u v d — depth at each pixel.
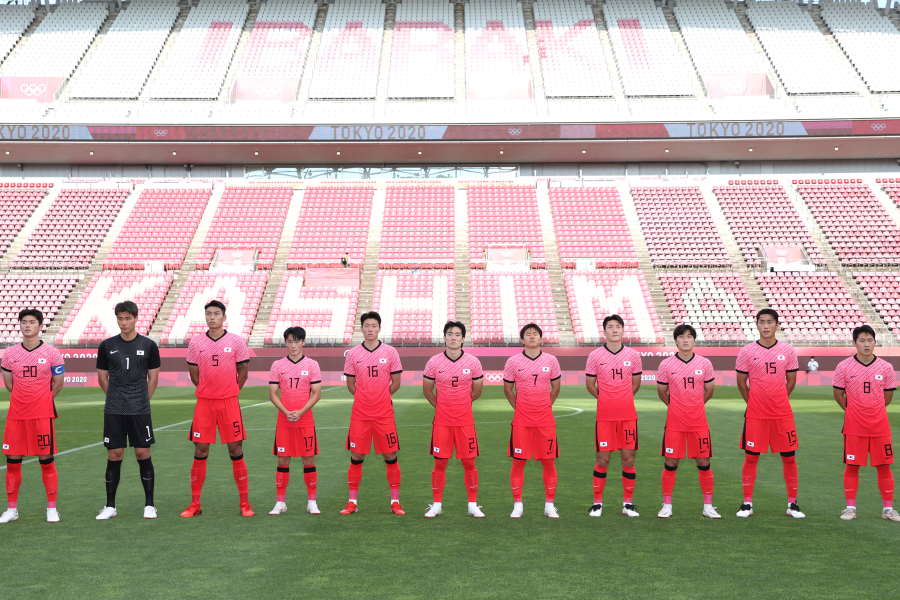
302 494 8.70
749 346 7.59
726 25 40.25
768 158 37.34
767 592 5.16
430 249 33.91
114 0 41.78
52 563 5.86
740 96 35.53
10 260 33.09
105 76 36.31
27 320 7.20
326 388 26.03
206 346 7.52
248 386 27.27
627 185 37.50
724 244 33.84
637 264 32.94
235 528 7.01
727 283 31.84
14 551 6.20
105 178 38.06
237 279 32.31
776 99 35.00
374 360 7.65
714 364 28.36
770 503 8.11
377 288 32.00
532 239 34.41
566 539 6.59
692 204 35.91
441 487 7.53
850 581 5.39
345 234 34.78
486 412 18.23
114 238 34.34
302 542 6.49
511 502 8.20
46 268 32.84
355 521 7.30
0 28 39.25
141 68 36.88
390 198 36.75
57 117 33.72
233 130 32.91
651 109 34.56
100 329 29.72
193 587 5.27
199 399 7.52
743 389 7.62
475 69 37.25
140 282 32.06
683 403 7.39
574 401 20.88
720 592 5.16
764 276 32.03
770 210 35.28
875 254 32.81
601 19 41.59
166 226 34.97
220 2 42.03
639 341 28.98
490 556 6.05
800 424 15.34
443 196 36.91
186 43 38.75
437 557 6.02
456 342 7.48
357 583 5.36
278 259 33.69
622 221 35.34
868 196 35.78
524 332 7.51
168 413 18.02
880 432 7.24
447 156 36.59
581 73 36.97
